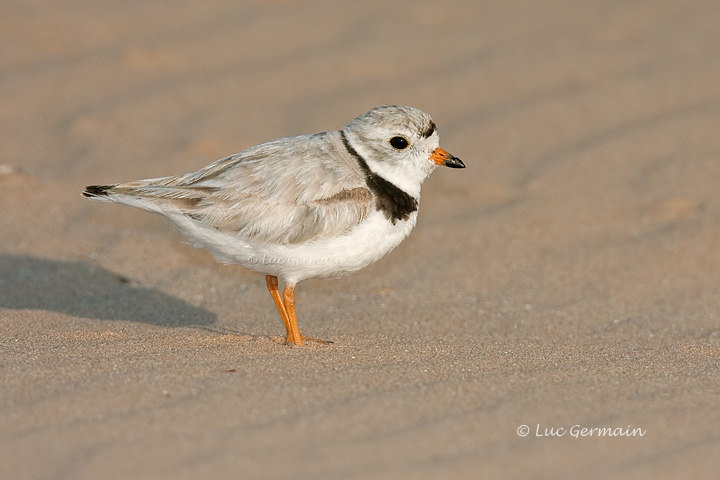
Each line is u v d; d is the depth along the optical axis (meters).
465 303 11.20
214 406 7.00
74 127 15.51
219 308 10.88
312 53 18.09
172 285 11.47
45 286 11.05
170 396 7.16
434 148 9.23
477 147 15.30
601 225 13.25
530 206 13.70
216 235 8.64
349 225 8.61
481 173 14.66
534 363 8.56
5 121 15.63
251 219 8.52
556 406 7.24
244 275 11.95
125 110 16.06
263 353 8.59
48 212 13.11
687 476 6.23
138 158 14.57
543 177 14.51
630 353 9.27
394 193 8.95
